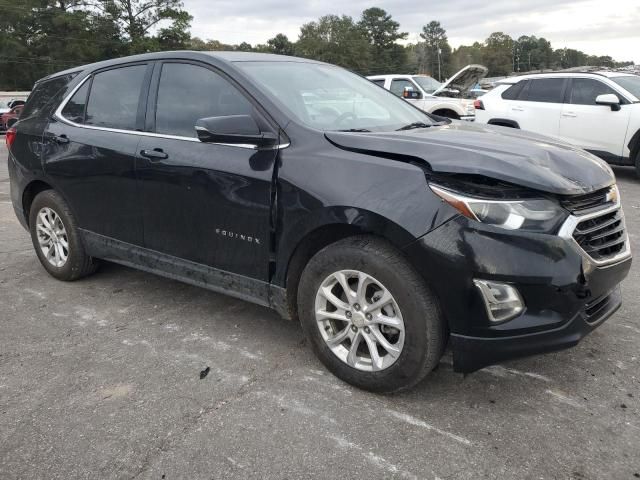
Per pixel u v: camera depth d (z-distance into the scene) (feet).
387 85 47.96
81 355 11.28
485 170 8.45
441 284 8.52
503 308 8.40
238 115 10.48
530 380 10.13
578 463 7.97
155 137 12.17
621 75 30.07
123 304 13.87
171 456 8.22
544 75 32.14
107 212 13.37
